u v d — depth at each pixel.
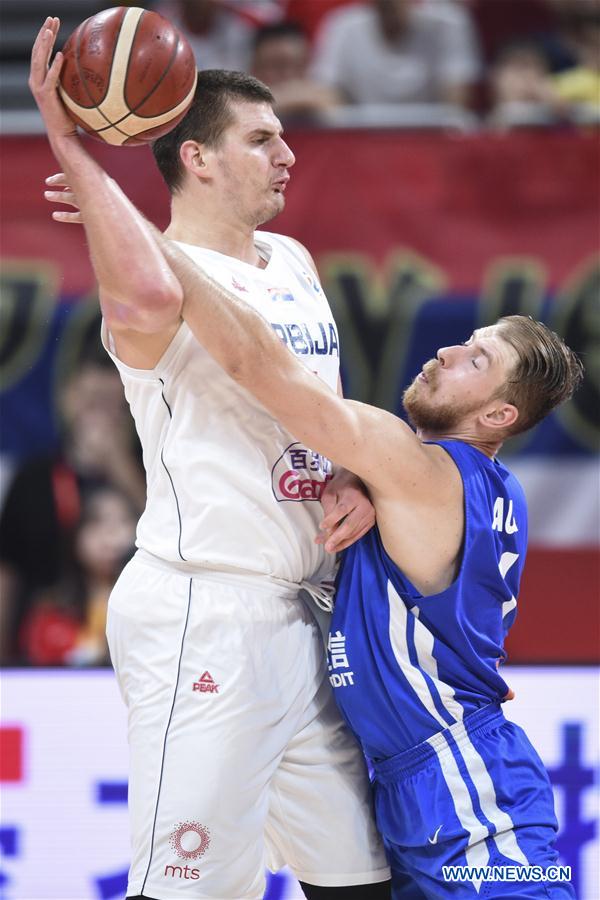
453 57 23.28
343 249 18.78
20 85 25.41
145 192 18.31
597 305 18.72
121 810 14.52
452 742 9.65
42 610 19.09
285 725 9.66
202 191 9.86
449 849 9.38
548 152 18.73
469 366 10.13
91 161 8.70
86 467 19.12
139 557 9.84
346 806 9.98
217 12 23.61
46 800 14.54
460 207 18.77
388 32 23.39
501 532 9.98
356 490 9.62
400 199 18.77
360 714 9.77
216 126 9.70
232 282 9.66
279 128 9.92
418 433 10.62
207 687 9.29
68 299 18.91
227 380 9.41
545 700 14.62
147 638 9.55
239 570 9.50
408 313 18.75
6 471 19.11
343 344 18.77
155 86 8.63
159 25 8.73
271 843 10.45
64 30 25.81
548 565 18.91
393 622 9.62
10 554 19.09
